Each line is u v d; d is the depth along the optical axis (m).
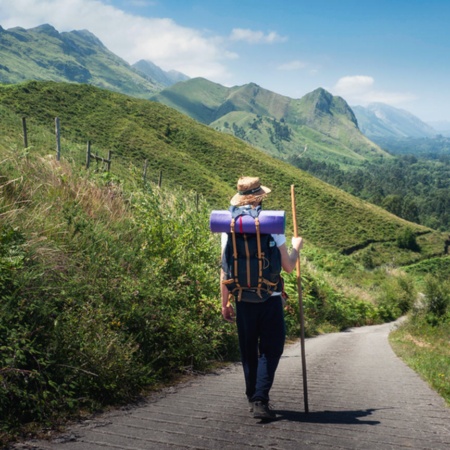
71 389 4.16
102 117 123.19
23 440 3.08
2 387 3.52
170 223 9.12
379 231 122.69
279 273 3.52
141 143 118.00
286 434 3.19
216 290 8.45
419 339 18.14
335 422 3.56
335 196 129.25
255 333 3.64
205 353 7.04
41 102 117.94
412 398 4.97
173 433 3.20
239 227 3.40
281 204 117.50
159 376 5.62
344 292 34.09
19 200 7.18
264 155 142.62
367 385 5.79
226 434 3.17
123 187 10.58
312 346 12.46
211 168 122.50
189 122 141.50
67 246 6.38
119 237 8.02
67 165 9.85
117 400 4.35
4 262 4.58
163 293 6.97
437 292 24.38
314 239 112.88
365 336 18.61
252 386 3.69
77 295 5.39
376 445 3.00
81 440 3.06
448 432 3.40
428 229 132.00
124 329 5.76
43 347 4.29
